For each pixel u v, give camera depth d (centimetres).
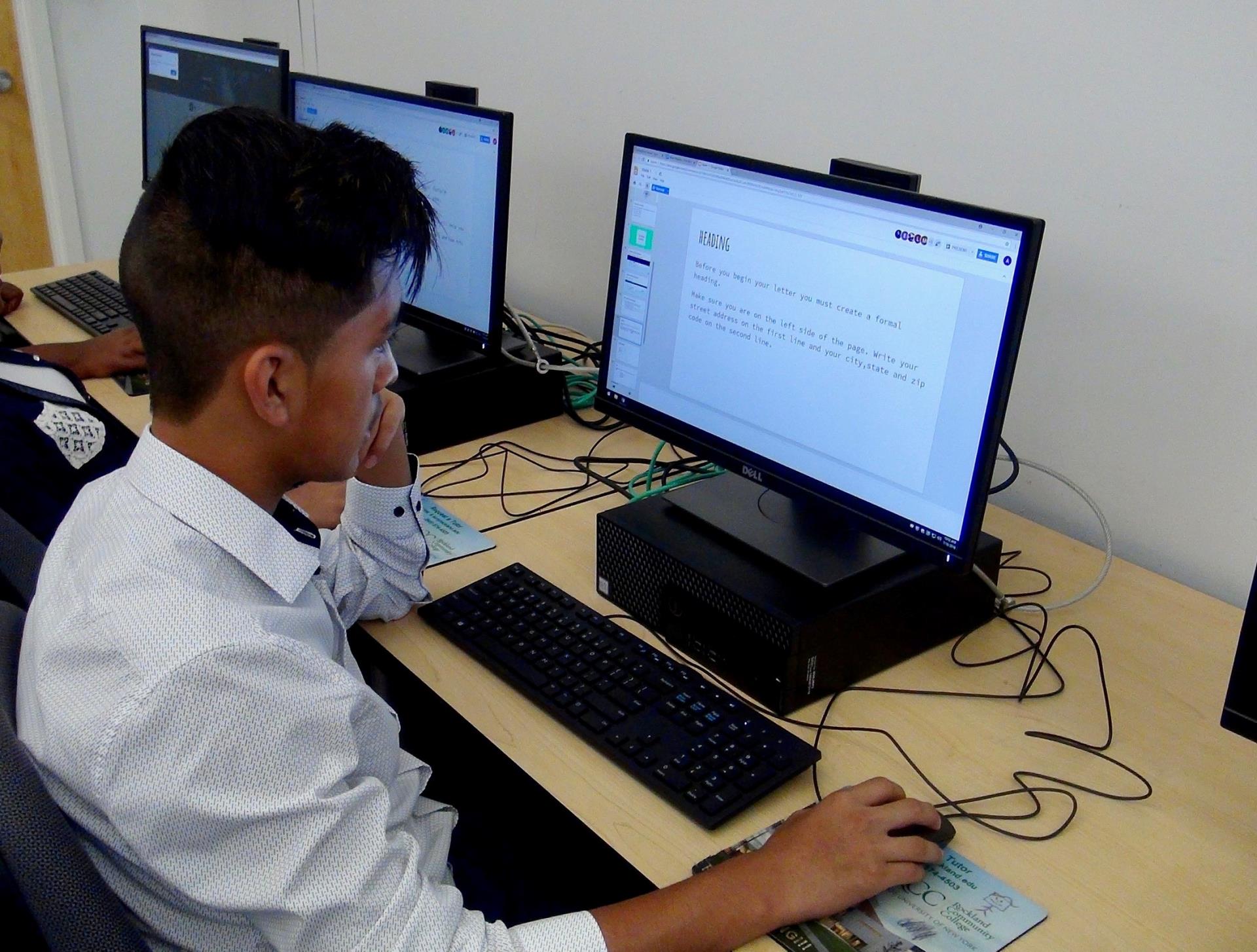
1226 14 117
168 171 77
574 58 199
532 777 101
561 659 115
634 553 123
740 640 112
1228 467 130
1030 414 148
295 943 74
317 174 75
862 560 115
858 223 108
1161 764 104
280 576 84
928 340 105
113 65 349
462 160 157
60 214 354
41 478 151
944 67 144
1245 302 123
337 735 78
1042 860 92
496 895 125
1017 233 96
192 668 70
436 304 169
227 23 317
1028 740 107
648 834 95
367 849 77
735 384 125
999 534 146
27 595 97
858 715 110
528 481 157
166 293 75
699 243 125
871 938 84
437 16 230
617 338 139
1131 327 134
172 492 79
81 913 68
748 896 85
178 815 70
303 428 82
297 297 75
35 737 73
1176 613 129
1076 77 131
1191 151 124
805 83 162
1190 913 87
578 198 206
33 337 205
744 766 100
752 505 128
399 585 122
